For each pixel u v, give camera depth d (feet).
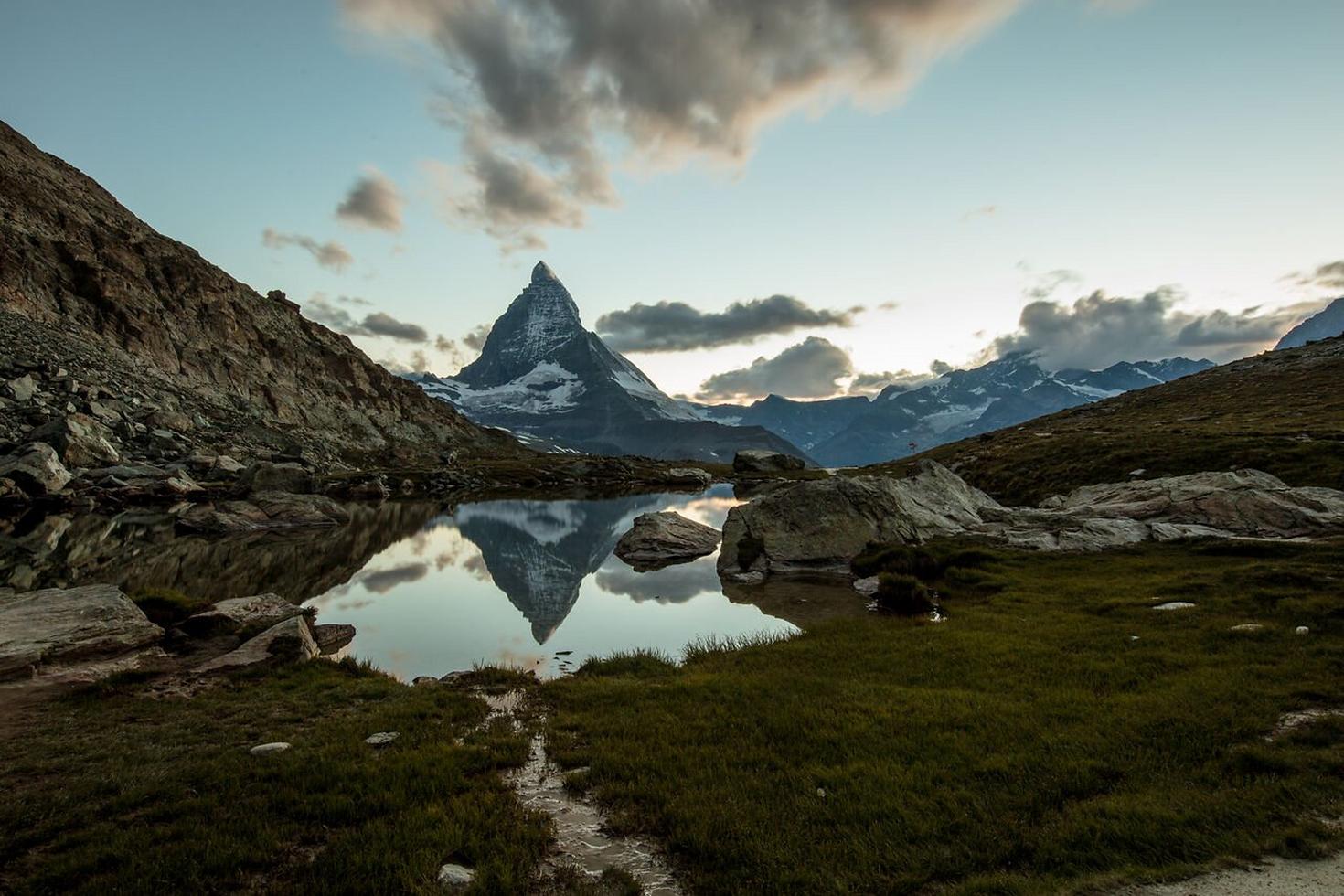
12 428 241.55
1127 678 51.93
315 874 28.58
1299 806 30.78
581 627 96.37
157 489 230.27
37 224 443.73
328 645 85.25
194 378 450.30
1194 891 25.30
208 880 27.94
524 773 41.09
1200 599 74.95
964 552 117.19
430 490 399.24
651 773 39.58
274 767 39.91
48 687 57.31
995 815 32.45
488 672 67.67
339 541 185.68
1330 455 147.74
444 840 31.19
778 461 530.27
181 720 50.42
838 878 27.84
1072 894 25.67
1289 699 43.57
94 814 34.27
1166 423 272.10
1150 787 34.24
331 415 577.02
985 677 55.98
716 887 27.94
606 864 30.14
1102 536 117.39
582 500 342.23
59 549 148.97
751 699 53.47
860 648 69.56
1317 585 73.00
